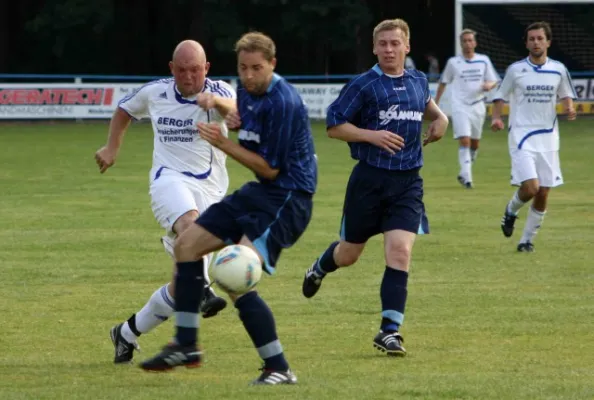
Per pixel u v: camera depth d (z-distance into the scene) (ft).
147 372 61.31
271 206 56.03
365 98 69.36
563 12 315.58
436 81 318.04
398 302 66.69
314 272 76.18
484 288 89.04
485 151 239.09
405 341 70.08
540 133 109.29
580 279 93.09
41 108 312.09
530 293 86.69
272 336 56.24
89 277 94.94
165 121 71.20
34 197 153.69
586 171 191.21
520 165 108.17
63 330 74.18
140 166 199.00
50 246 111.65
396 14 402.72
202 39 385.09
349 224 71.36
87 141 252.83
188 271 56.39
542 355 65.77
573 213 138.00
